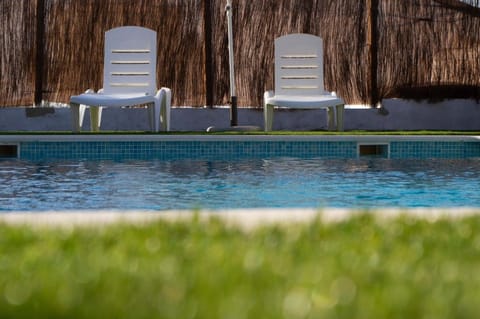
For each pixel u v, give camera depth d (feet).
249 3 60.18
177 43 59.98
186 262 12.31
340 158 44.19
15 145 44.57
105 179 33.99
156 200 28.09
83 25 59.62
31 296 10.12
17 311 9.52
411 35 60.64
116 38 53.16
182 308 9.46
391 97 60.70
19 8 59.36
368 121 60.44
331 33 60.29
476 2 60.70
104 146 44.11
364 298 9.91
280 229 15.17
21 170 37.45
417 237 14.78
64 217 16.78
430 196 29.63
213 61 60.13
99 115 53.72
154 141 44.32
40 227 15.46
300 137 44.91
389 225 15.97
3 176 34.99
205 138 44.39
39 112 59.41
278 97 52.11
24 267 12.10
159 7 59.82
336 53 60.34
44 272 11.59
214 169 37.96
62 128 59.57
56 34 59.52
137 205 26.99
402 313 9.20
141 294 10.25
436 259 12.85
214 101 60.18
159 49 59.98
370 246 13.83
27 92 59.52
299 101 51.55
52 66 59.62
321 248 13.56
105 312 9.34
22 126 59.41
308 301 9.77
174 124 59.77
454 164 41.32
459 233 15.15
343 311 9.29
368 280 11.13
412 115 60.75
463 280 11.18
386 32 60.44
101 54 59.82
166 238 14.53
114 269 11.80
